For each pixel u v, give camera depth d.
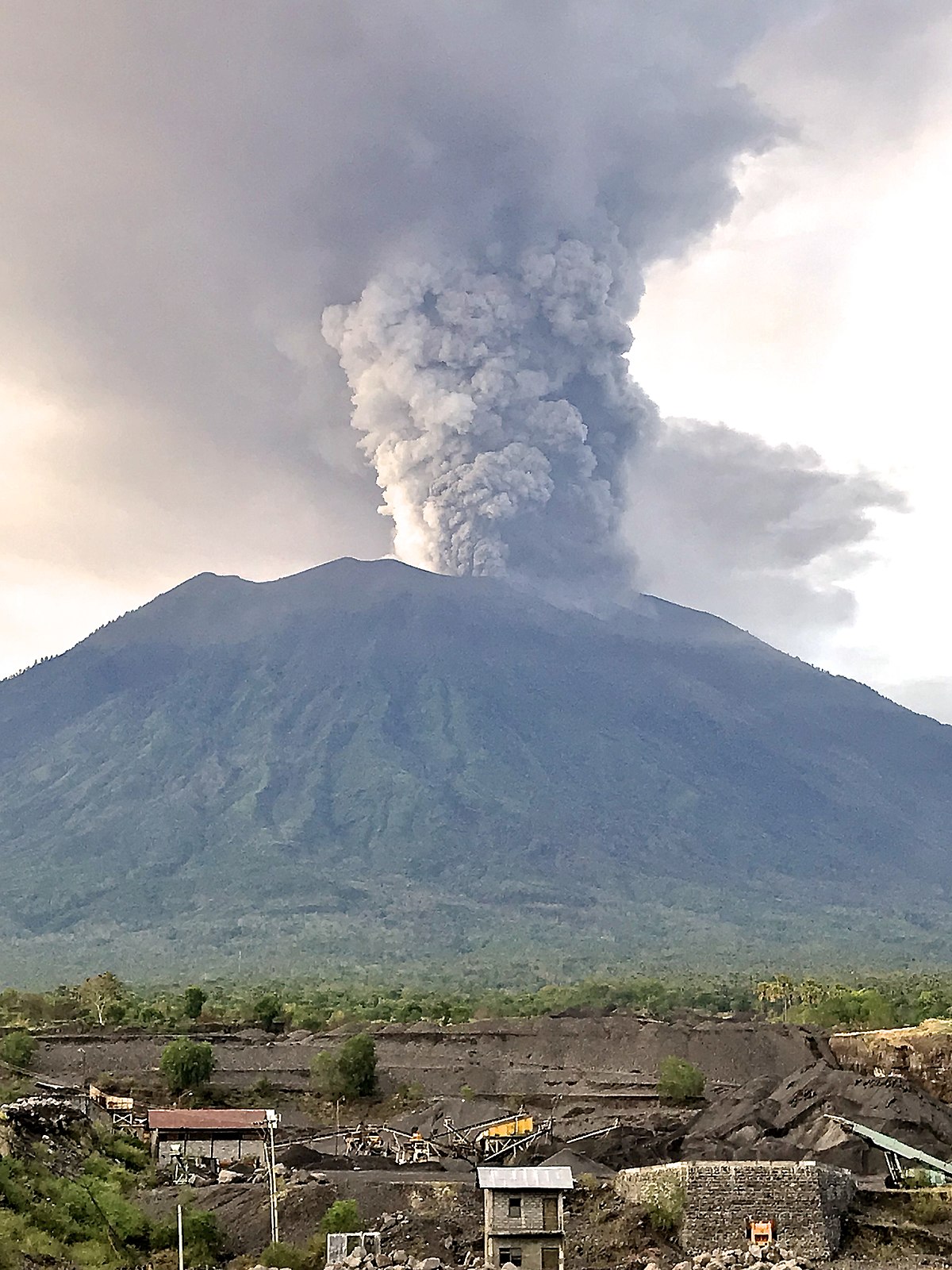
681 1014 179.00
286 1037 148.38
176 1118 97.25
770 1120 93.69
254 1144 94.31
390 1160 89.19
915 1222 65.56
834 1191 64.69
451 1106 114.31
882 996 167.12
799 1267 57.94
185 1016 169.00
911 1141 84.06
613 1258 61.50
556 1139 93.31
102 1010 167.50
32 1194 66.75
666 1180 65.12
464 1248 63.56
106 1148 85.44
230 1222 71.19
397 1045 142.38
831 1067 104.44
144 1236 67.19
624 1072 130.62
